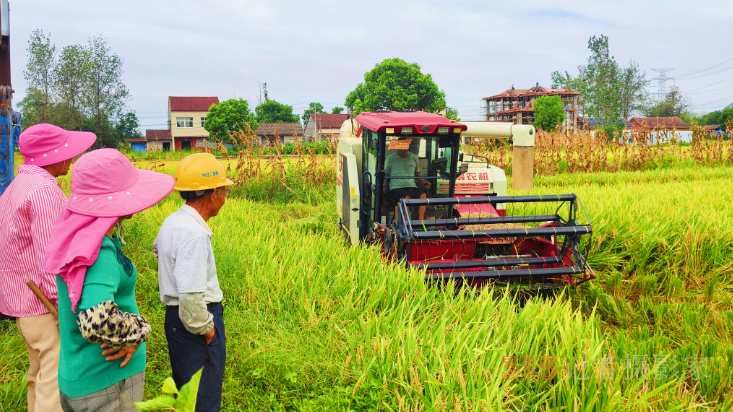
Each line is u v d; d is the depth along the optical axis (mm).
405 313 4418
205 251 2678
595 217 8336
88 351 2359
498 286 6230
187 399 1592
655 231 7500
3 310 2902
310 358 3664
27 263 2850
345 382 3498
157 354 4066
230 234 7098
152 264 6094
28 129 3154
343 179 9086
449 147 7172
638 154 20453
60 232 2279
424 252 6594
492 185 8328
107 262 2293
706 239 7293
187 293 2564
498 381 3162
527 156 8828
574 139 19984
